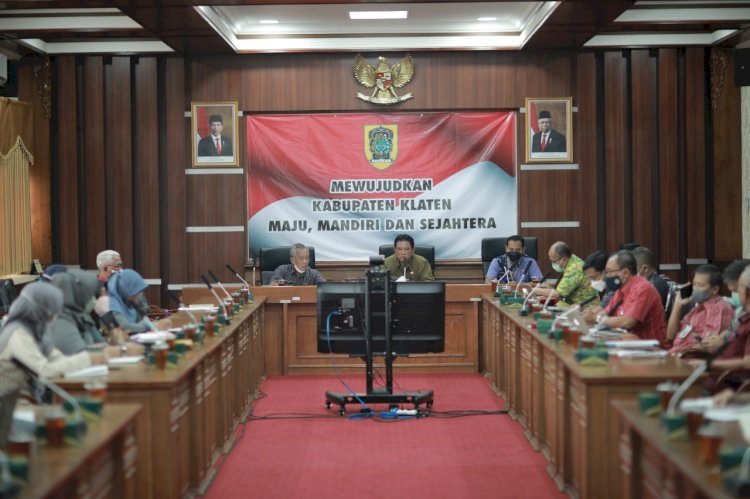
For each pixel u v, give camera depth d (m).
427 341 7.28
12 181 10.98
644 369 4.79
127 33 10.66
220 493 5.32
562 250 8.81
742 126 11.87
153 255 11.71
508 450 6.27
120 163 11.66
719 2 10.19
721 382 5.25
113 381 4.57
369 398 7.41
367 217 11.91
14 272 11.00
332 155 11.85
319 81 11.73
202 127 11.71
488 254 10.57
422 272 9.73
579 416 4.93
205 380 5.57
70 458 3.11
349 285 7.24
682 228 11.88
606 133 11.79
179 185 11.72
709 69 11.87
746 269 5.37
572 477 5.26
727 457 2.80
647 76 11.80
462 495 5.23
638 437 3.79
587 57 11.73
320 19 11.05
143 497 4.57
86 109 11.64
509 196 11.88
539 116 11.76
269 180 11.84
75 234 11.64
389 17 10.99
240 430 6.95
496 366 8.41
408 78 11.75
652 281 7.70
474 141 11.84
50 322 4.99
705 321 6.31
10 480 2.74
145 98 11.68
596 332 5.74
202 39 10.72
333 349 7.33
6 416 3.15
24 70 11.57
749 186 11.84
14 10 10.16
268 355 9.41
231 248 11.79
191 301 9.73
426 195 11.90
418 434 6.76
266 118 11.80
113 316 6.50
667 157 11.80
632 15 10.55
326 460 6.05
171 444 4.61
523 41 11.36
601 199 11.88
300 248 9.75
